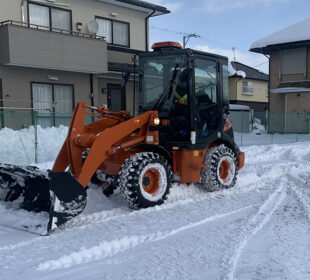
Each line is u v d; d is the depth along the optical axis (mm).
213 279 3016
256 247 3701
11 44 11586
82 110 5164
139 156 5031
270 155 11219
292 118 19422
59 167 5312
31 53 12055
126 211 5078
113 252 3674
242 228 4289
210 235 4082
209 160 6062
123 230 4262
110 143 4965
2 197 5184
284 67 21578
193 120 5637
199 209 5168
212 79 6184
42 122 12461
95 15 15016
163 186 5273
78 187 4410
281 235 4047
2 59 11797
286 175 7875
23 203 4926
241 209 5160
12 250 3664
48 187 4605
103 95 15367
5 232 4262
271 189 6492
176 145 5621
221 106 6320
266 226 4395
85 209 5133
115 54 15539
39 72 12969
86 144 4965
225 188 6316
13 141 9500
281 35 21422
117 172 5254
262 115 21719
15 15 12602
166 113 5816
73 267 3312
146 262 3387
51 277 3092
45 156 9352
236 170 6641
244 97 30516
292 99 21188
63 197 4234
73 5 14242
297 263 3287
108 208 5258
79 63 13328
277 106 21922
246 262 3332
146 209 5051
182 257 3479
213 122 6191
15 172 4727
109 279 3049
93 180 5805
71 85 13938
